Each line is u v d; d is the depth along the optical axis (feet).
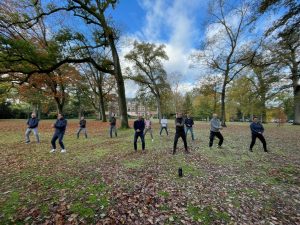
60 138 28.27
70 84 86.99
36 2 41.88
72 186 15.60
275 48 34.78
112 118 44.27
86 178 17.38
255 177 17.83
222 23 64.44
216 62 70.59
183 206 12.55
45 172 19.06
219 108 162.20
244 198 13.70
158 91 109.60
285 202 13.14
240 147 31.71
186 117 39.42
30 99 91.76
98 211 11.85
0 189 15.07
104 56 66.49
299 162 22.59
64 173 18.74
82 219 10.99
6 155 26.37
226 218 11.23
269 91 39.81
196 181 16.84
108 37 57.62
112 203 12.84
